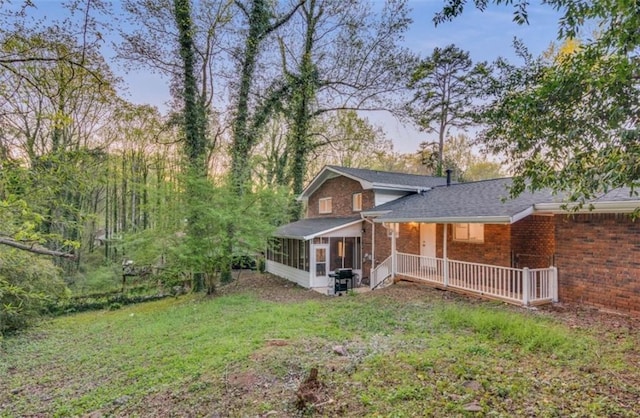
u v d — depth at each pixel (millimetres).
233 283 16703
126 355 7246
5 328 9867
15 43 3857
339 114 22641
